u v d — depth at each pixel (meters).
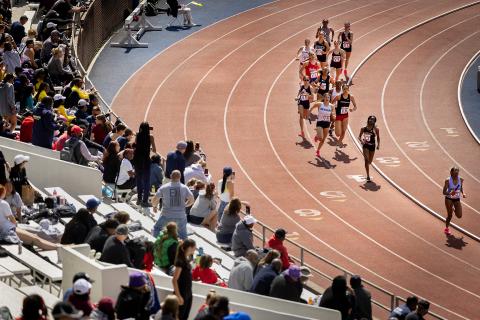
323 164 38.09
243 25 54.97
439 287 29.17
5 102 27.45
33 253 19.17
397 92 46.41
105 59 48.59
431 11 58.81
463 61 51.28
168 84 46.16
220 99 44.62
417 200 35.31
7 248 19.19
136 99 44.25
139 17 53.16
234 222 23.55
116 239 17.77
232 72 48.03
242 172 37.22
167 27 53.72
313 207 34.47
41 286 18.42
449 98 46.00
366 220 33.66
